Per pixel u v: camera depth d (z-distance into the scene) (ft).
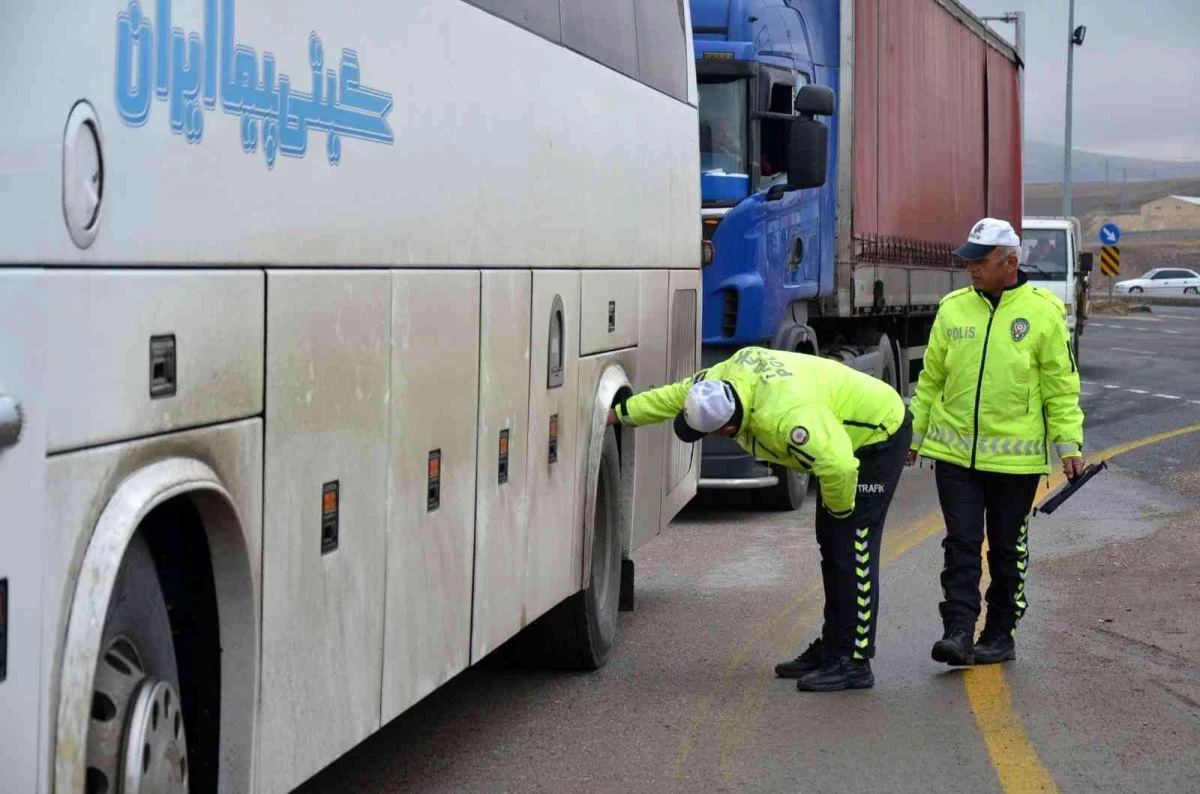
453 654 18.65
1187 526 41.11
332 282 14.80
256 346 13.20
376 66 15.88
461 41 18.54
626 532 27.48
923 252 60.49
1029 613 30.63
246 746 13.24
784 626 29.73
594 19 24.85
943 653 25.77
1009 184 82.28
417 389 17.19
